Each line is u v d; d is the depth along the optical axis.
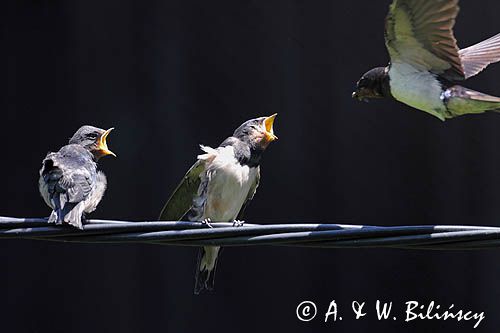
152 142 15.09
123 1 15.33
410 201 15.01
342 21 15.04
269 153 15.06
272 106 15.10
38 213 14.98
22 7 15.32
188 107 15.13
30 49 15.27
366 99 8.84
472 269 14.98
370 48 14.94
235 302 15.06
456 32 14.66
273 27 15.16
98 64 15.25
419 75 8.51
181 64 15.23
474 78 14.77
